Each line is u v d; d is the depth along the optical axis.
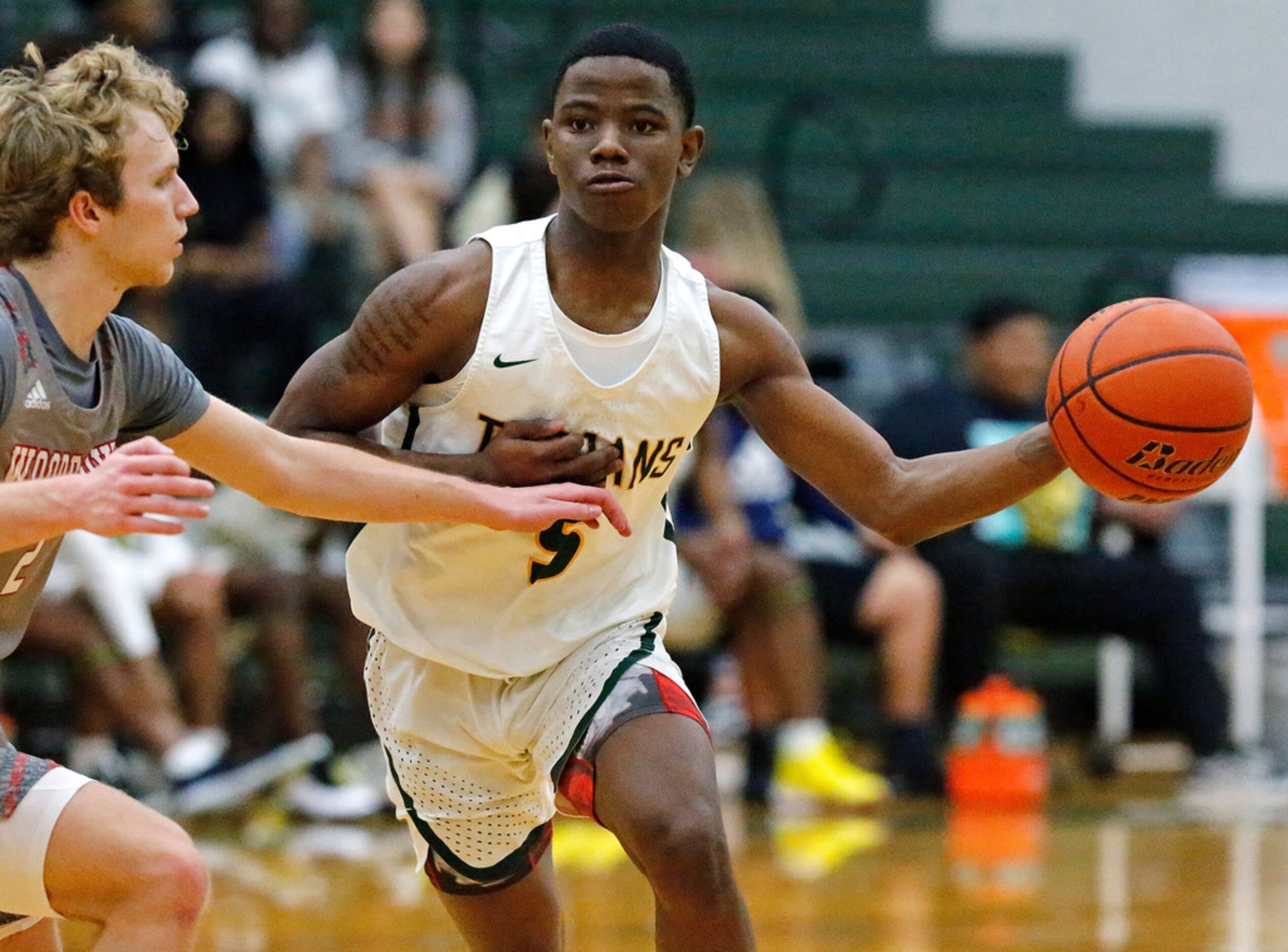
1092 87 32.22
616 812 8.34
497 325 8.82
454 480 8.55
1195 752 21.83
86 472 7.52
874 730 23.03
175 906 7.64
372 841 17.95
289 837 18.17
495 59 28.06
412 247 21.94
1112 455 8.83
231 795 18.39
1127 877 16.05
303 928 13.89
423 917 14.38
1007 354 21.47
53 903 7.78
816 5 31.36
